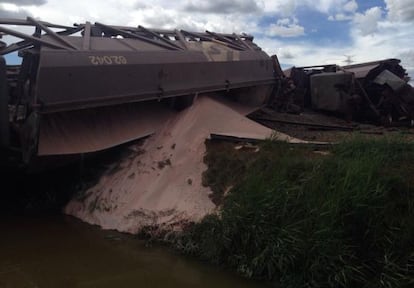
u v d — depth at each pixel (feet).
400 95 46.65
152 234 27.84
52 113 30.04
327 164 25.18
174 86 35.29
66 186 34.60
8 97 28.02
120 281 22.85
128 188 31.30
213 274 23.54
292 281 21.71
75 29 35.65
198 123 34.06
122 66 31.42
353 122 48.98
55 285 22.29
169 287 22.27
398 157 25.96
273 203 24.11
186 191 29.32
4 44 30.12
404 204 22.70
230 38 46.88
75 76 28.73
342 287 20.94
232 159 29.14
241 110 43.14
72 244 27.14
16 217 31.63
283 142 29.35
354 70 53.47
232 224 24.32
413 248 21.01
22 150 28.76
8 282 22.41
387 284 20.17
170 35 40.68
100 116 32.81
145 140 34.37
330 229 21.86
